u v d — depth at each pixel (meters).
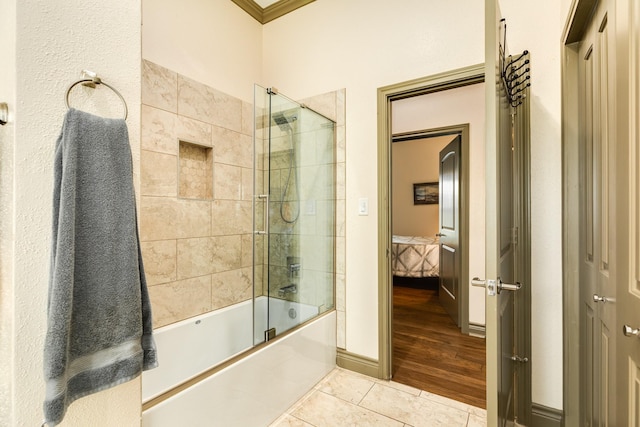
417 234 5.80
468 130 2.93
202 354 2.12
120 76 0.90
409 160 5.87
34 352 0.73
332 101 2.33
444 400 1.88
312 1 2.45
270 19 2.67
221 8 2.34
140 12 0.96
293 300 2.25
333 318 2.27
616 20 0.91
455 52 1.88
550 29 1.62
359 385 2.05
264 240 2.09
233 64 2.44
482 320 2.84
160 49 1.92
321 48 2.40
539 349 1.66
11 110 0.70
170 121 1.97
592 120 1.30
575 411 1.53
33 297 0.73
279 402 1.73
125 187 0.81
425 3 1.98
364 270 2.19
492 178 1.03
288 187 2.24
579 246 1.51
